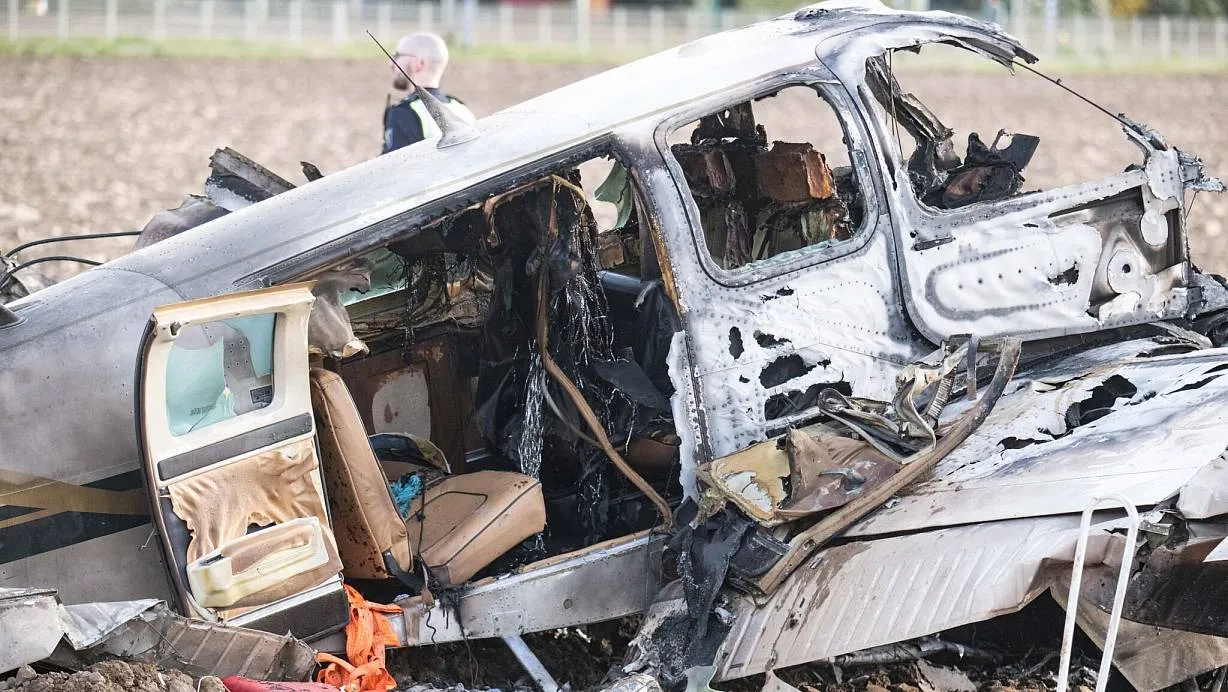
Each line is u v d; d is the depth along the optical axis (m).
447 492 10.34
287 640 8.23
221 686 7.67
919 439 9.45
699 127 12.16
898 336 10.41
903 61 79.31
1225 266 24.70
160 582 8.73
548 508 10.89
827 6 11.60
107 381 8.66
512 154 9.77
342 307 9.36
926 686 9.69
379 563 9.16
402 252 10.45
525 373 10.84
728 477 9.30
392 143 16.48
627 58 81.38
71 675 7.30
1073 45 89.88
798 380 10.05
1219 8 102.75
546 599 9.56
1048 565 8.33
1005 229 10.84
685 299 9.69
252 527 8.39
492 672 10.09
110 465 8.60
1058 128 47.91
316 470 8.62
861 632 8.58
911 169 12.77
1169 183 11.44
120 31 82.00
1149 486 8.41
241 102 53.50
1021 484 8.89
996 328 10.80
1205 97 61.88
